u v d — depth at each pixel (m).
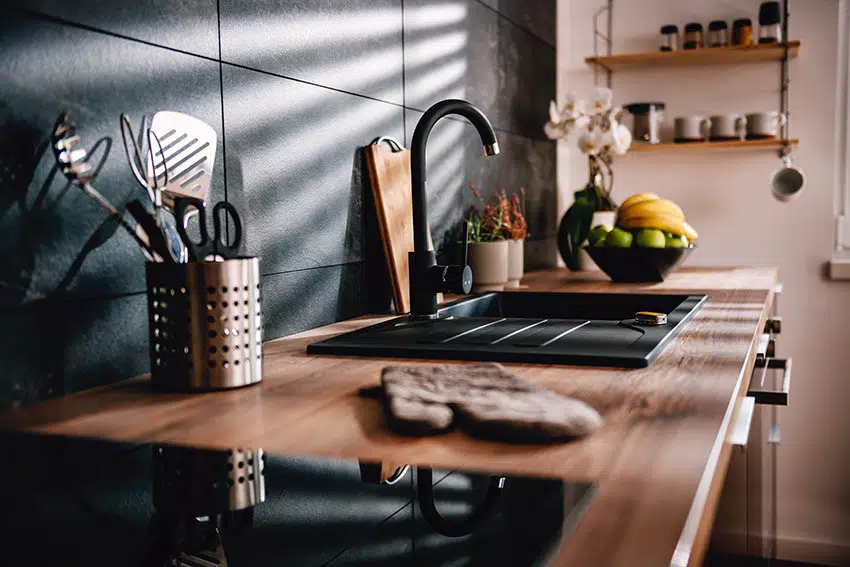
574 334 1.12
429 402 0.71
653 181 2.94
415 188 1.29
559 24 2.90
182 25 1.01
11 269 0.78
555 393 0.76
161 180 0.96
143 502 0.53
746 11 2.75
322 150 1.34
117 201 0.91
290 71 1.24
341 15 1.39
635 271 1.96
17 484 0.58
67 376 0.85
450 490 0.53
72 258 0.85
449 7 1.88
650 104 2.72
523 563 0.39
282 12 1.21
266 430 0.70
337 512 0.49
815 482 2.81
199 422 0.73
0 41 0.76
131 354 0.94
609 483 0.53
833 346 2.76
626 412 0.73
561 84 2.94
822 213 2.73
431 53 1.78
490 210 1.95
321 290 1.35
